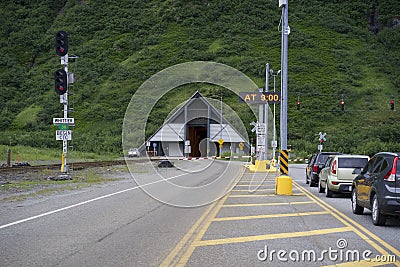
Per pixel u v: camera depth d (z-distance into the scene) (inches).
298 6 6087.6
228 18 4722.0
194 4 4817.9
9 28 5093.5
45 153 2014.0
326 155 942.4
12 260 302.0
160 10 4672.7
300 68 3922.2
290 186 740.0
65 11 5324.8
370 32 5738.2
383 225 461.7
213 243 358.6
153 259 306.2
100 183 912.3
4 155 1785.2
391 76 4077.3
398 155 456.1
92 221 458.9
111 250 331.9
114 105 2573.8
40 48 4525.1
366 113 3142.2
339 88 3565.5
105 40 4156.0
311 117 3100.4
